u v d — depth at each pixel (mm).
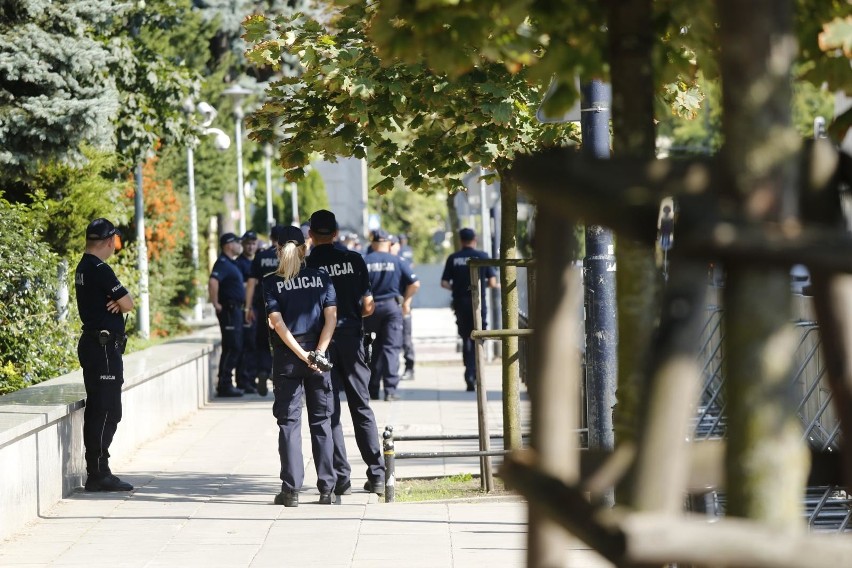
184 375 51219
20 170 46031
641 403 5996
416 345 94250
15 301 41188
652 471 5898
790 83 6242
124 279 62469
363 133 29703
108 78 50750
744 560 5480
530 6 8500
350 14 27234
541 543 6418
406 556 24859
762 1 6176
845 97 9461
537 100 28219
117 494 33156
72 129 45031
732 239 5969
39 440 30000
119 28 55688
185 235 90625
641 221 6336
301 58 27609
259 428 47500
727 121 6281
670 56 10031
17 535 27766
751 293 6102
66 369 44156
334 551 25562
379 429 46250
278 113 29391
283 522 29031
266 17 28734
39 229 46750
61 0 45438
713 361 28125
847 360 6418
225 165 111688
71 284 51281
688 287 6055
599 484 6125
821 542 5520
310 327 31344
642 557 5473
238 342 59688
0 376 40188
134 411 41344
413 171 30688
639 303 7441
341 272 32906
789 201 6203
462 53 9023
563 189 6344
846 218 6344
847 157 6328
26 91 45500
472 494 32188
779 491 6180
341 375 33062
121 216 57844
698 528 5512
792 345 6168
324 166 169000
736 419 6211
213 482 35156
